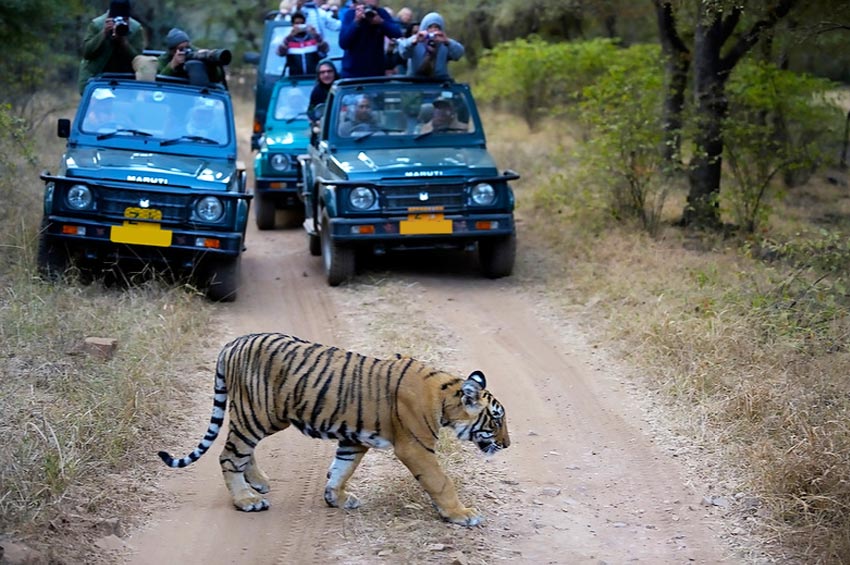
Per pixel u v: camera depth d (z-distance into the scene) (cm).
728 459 635
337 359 540
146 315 848
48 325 776
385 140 1130
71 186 915
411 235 1036
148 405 668
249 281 1095
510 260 1086
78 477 556
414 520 545
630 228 1217
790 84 1326
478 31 2417
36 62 1748
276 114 1471
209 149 1033
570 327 929
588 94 1313
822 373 719
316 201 1152
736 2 1023
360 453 559
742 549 536
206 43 2583
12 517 495
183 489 580
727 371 744
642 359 808
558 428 697
